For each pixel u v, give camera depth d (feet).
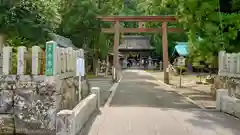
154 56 219.41
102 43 119.75
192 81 102.42
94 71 130.31
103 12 112.06
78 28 113.60
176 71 135.64
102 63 148.05
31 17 44.98
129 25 194.70
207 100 53.47
